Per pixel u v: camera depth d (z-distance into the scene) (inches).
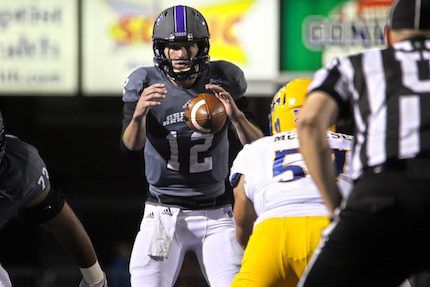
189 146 500.7
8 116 1360.7
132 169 1448.1
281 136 433.7
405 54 340.5
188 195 510.3
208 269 510.6
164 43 490.6
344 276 331.9
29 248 1304.1
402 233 324.5
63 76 946.1
